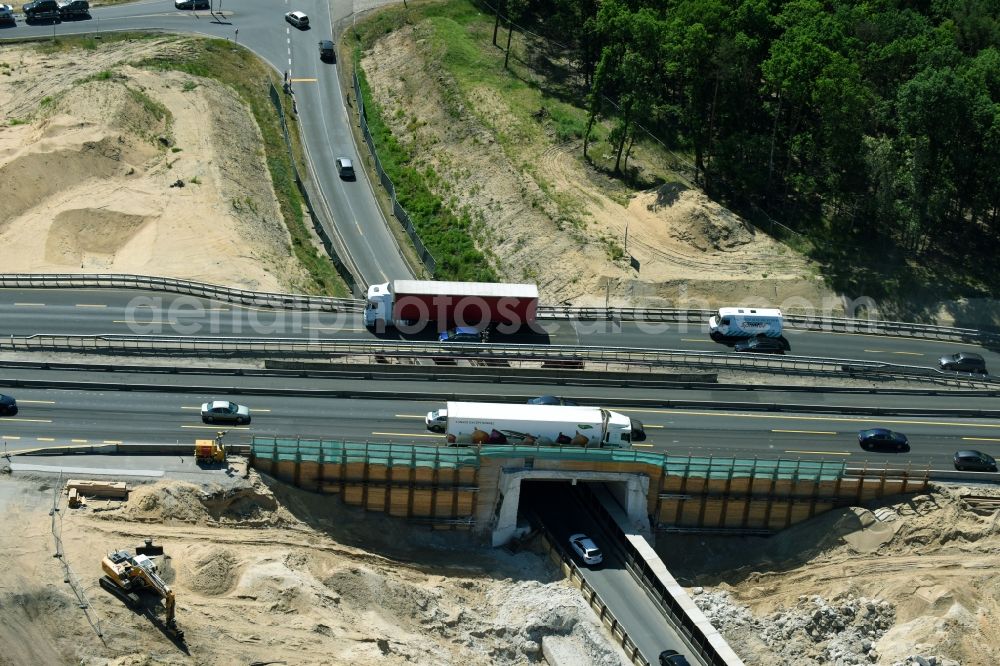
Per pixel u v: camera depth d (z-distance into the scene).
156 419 105.50
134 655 78.81
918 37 164.25
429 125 174.62
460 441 102.62
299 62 186.38
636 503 105.56
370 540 100.88
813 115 164.88
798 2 167.12
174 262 137.75
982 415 119.38
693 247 148.75
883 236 153.38
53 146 151.50
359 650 84.94
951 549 103.88
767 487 107.44
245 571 89.31
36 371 111.06
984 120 144.38
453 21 191.62
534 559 102.56
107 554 86.75
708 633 89.88
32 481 92.88
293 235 153.12
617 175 161.25
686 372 121.88
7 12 185.62
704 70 158.38
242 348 116.81
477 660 90.56
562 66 184.50
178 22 190.12
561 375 118.00
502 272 149.88
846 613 99.25
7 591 80.19
